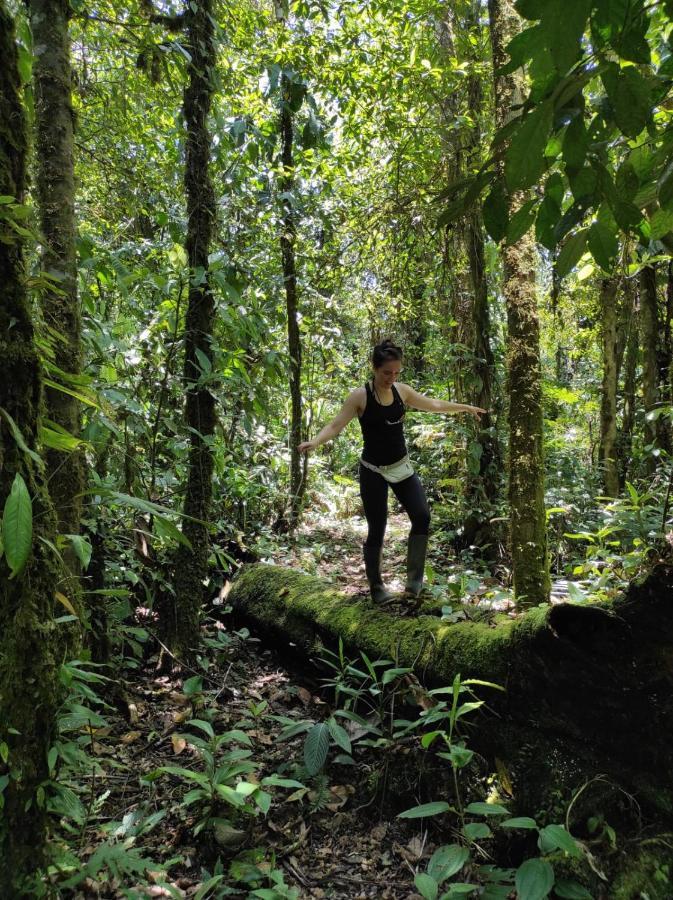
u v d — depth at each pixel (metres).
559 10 1.02
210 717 3.04
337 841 2.42
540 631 2.33
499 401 6.07
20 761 1.68
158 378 4.02
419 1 5.38
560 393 7.20
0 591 1.66
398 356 3.29
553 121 1.24
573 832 2.18
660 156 1.46
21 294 1.63
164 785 2.63
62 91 2.81
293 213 5.91
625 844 2.09
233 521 5.44
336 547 6.11
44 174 2.74
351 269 7.02
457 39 5.85
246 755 2.48
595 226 1.42
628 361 6.12
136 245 4.41
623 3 1.09
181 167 4.95
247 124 5.14
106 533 3.23
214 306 3.74
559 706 2.34
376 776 2.68
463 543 6.04
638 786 2.17
